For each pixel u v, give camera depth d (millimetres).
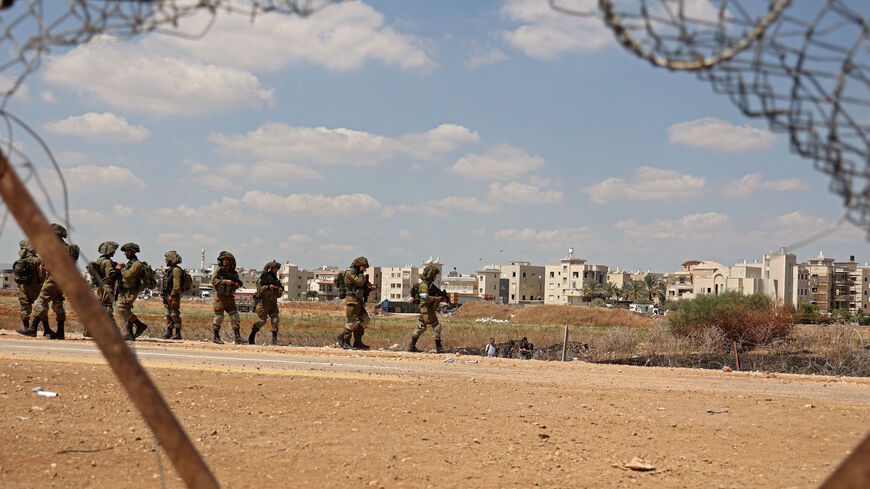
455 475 6547
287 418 8695
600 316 72188
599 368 15680
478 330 40469
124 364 3105
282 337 29234
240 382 11039
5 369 11141
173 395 9789
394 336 36375
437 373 13477
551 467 6910
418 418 8922
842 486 2514
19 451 6621
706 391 11922
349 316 19797
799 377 14781
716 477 6680
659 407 10133
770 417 9578
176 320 20438
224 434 7785
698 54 2436
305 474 6434
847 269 159875
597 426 8812
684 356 26031
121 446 7066
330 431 8102
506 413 9406
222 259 19953
